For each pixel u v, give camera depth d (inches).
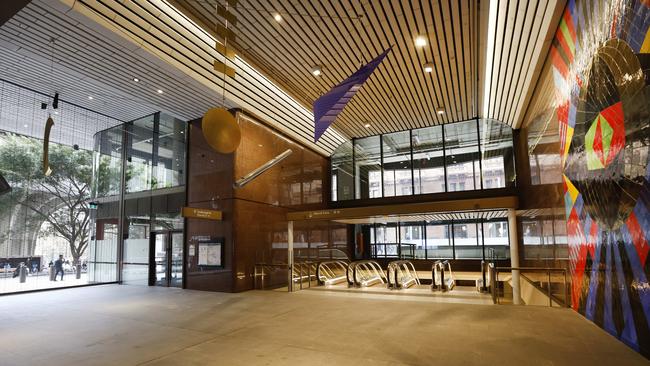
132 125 501.0
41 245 481.1
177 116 425.7
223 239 390.9
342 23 283.1
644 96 133.4
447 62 346.3
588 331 189.0
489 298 309.1
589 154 195.2
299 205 521.0
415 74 372.8
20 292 382.6
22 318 253.9
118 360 160.2
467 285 457.1
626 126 150.0
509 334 188.1
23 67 323.6
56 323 236.5
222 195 399.2
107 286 444.8
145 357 163.3
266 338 191.0
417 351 163.8
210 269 397.1
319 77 371.9
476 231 562.6
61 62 296.5
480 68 346.9
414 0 259.6
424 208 393.4
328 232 579.2
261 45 312.5
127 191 494.0
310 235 528.4
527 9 241.6
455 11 268.5
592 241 199.5
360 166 607.8
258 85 407.2
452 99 442.3
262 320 235.6
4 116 428.8
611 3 159.8
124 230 489.1
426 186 558.6
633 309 152.7
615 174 162.9
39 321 243.4
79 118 470.0
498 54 313.0
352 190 607.2
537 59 287.3
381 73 368.8
